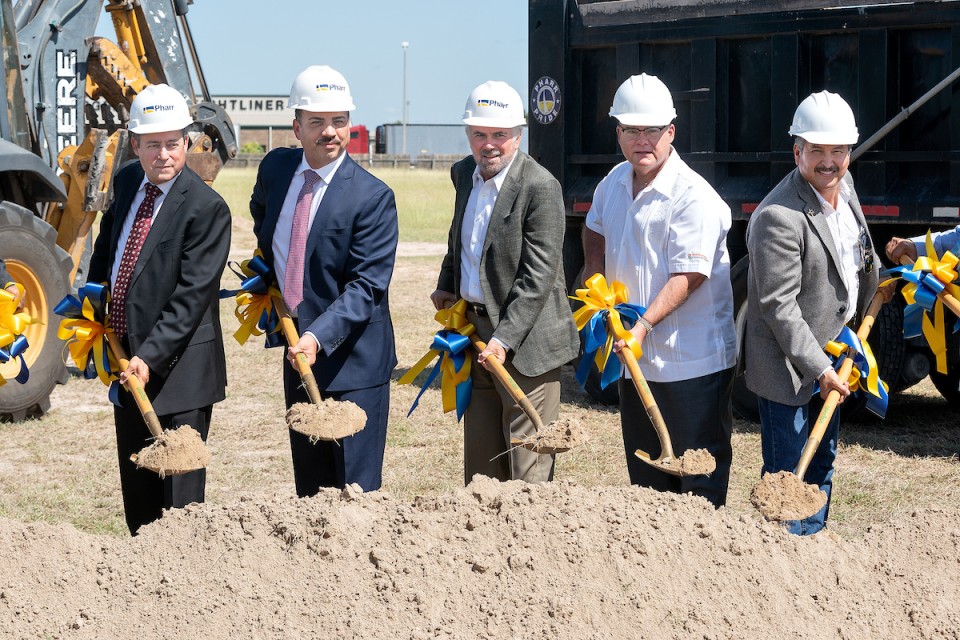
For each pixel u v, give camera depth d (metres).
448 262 4.49
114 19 9.18
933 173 6.25
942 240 4.71
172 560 3.22
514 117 4.05
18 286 7.04
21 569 3.18
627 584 3.15
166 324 4.02
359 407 3.89
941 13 6.06
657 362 4.12
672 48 7.03
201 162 9.29
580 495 3.47
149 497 4.33
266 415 7.44
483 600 3.06
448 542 3.24
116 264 4.16
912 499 5.58
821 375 3.92
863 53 6.32
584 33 7.36
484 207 4.16
